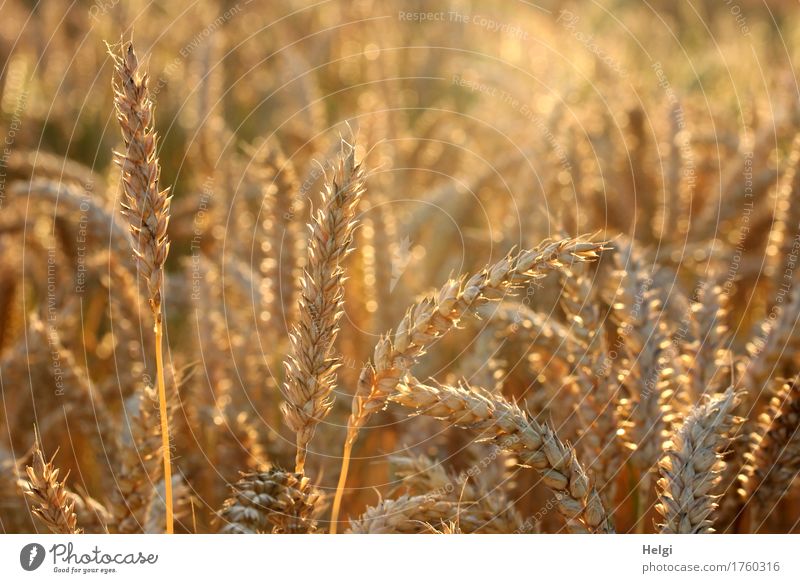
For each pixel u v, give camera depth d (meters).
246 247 0.85
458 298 0.54
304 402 0.57
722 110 1.27
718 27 1.90
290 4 1.61
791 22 1.89
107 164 1.30
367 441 0.78
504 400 0.56
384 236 0.81
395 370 0.55
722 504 0.68
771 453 0.65
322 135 0.99
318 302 0.56
